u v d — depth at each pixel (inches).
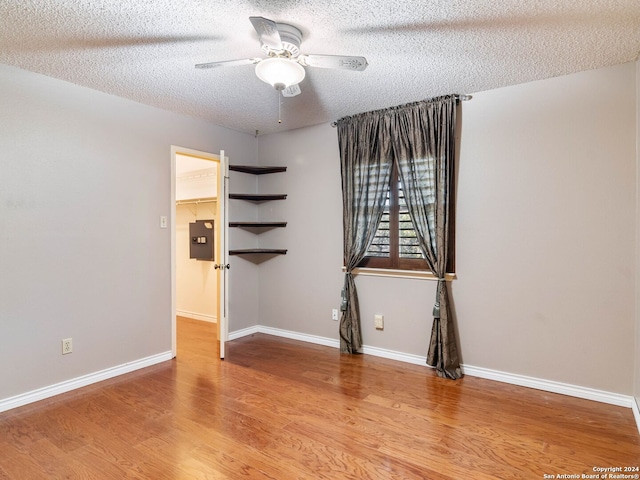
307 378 124.6
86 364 119.3
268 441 86.8
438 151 127.1
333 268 158.1
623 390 104.0
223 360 142.7
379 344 146.3
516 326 119.0
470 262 126.3
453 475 74.9
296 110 141.7
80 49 94.3
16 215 104.3
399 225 140.1
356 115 145.8
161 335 141.2
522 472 75.8
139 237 133.9
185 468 77.0
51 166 111.3
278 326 176.6
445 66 104.7
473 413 100.1
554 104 112.0
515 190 118.3
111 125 125.5
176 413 100.2
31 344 107.2
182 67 105.3
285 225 172.1
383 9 77.4
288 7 76.8
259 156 181.0
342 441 86.8
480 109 123.6
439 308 127.1
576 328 110.0
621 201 103.5
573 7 76.0
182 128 147.7
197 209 210.2
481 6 76.1
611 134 104.5
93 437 88.5
